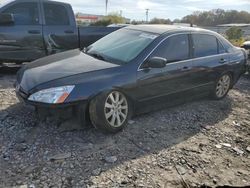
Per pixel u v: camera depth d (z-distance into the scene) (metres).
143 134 4.29
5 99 5.24
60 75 3.96
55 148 3.71
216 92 6.04
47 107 3.75
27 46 6.91
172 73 4.84
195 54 5.34
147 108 4.68
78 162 3.46
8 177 3.13
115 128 4.16
